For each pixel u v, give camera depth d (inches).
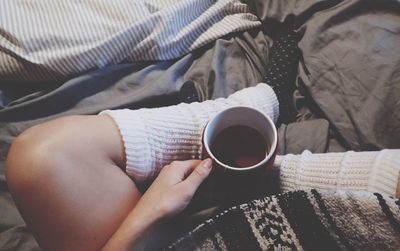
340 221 19.0
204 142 19.8
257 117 20.4
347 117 26.1
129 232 19.1
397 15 26.8
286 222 19.6
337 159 21.5
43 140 19.8
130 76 30.0
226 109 20.2
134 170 21.5
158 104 29.5
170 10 29.9
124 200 21.0
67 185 19.5
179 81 30.2
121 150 21.1
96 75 29.5
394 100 24.7
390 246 18.1
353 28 27.2
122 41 29.2
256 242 19.5
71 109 28.8
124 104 28.4
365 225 18.5
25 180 19.2
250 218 19.9
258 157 20.3
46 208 19.4
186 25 31.8
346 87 26.3
